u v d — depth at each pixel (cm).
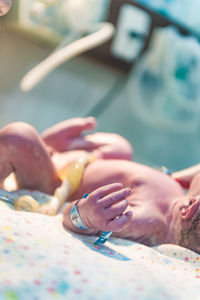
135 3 296
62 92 304
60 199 130
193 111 332
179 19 318
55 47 282
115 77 328
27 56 280
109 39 300
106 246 105
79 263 82
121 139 174
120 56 314
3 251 79
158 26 313
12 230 88
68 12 269
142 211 122
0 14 108
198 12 317
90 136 172
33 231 92
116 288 76
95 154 164
